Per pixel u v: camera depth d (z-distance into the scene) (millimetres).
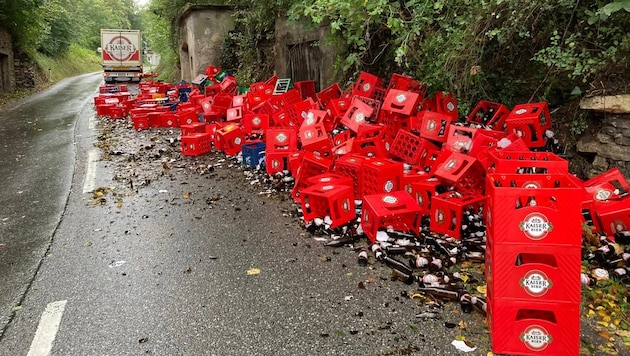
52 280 3613
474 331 2762
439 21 5863
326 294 3230
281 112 7445
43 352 2734
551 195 2338
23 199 5805
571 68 4797
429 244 3828
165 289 3393
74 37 49531
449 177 4098
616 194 3936
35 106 17516
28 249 4230
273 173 6059
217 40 18391
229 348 2699
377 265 3625
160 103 13445
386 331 2797
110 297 3316
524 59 5945
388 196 4059
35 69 29453
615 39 4688
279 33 11891
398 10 5836
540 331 2459
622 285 3174
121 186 6094
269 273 3568
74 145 9250
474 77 6004
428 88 6320
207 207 5148
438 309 3000
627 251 3596
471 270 3471
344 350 2641
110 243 4277
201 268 3699
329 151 5297
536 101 5742
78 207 5344
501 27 5402
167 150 8133
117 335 2865
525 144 4676
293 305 3111
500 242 2426
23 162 7992
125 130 10648
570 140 5137
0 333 2953
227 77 13625
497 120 5766
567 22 5305
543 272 2404
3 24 22828
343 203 4246
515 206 2385
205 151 7758
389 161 4562
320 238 4164
